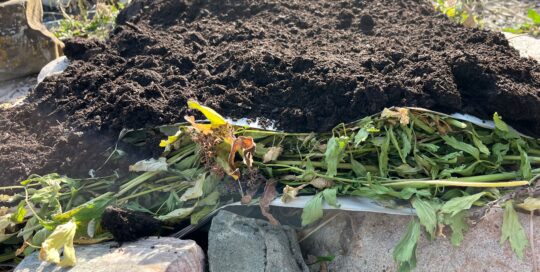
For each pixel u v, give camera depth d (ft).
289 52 3.38
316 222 2.73
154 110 2.98
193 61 3.50
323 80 2.93
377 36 3.58
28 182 2.84
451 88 2.72
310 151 2.74
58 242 2.48
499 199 2.50
